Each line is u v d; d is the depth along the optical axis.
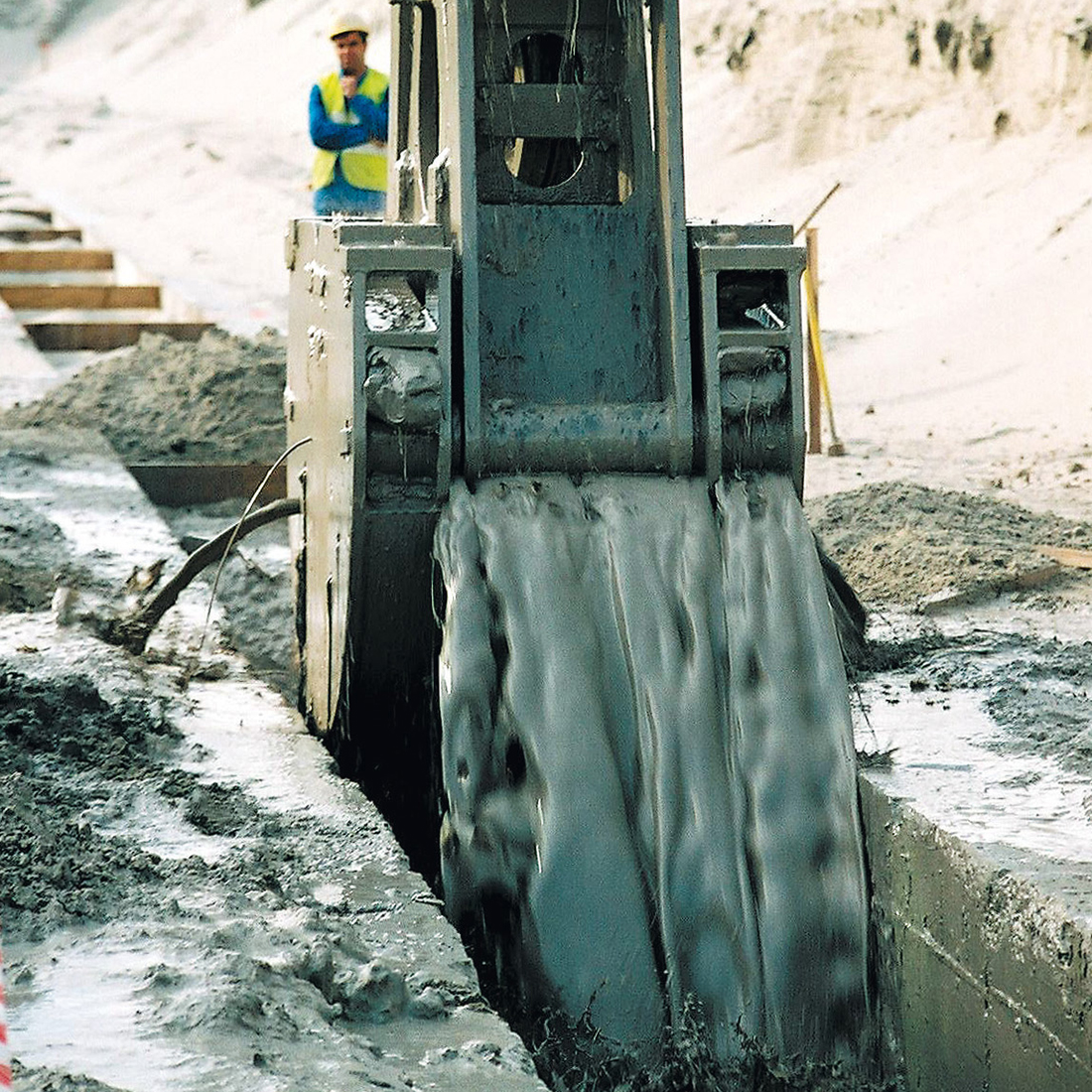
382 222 12.20
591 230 12.48
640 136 12.54
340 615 12.15
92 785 11.09
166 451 22.20
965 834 10.10
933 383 28.86
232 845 10.25
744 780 11.14
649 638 11.41
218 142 73.12
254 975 8.19
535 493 11.89
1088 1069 8.79
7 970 8.24
